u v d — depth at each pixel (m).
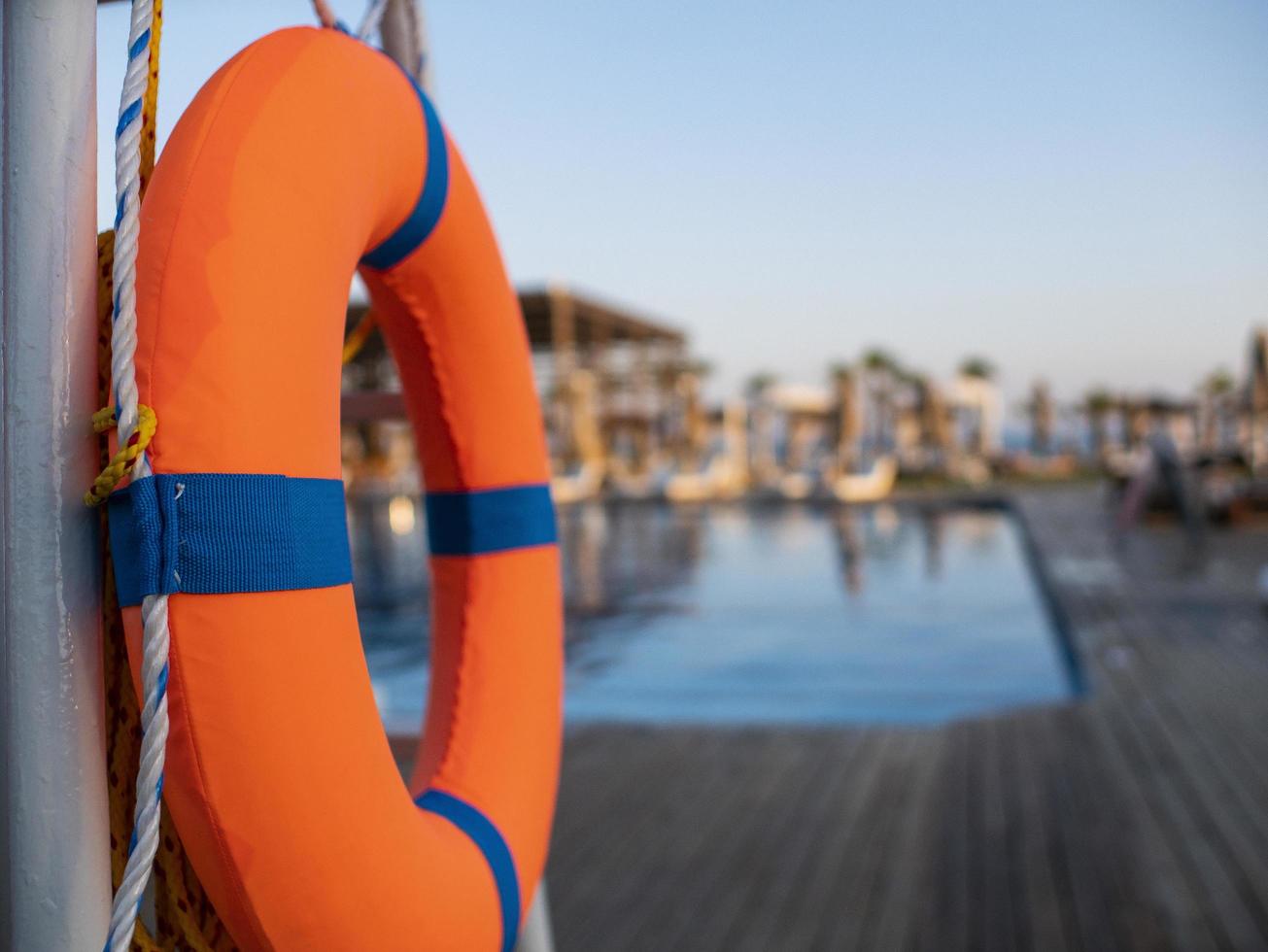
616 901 2.94
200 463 0.76
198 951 0.90
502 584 1.36
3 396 0.78
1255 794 3.68
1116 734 4.51
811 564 14.98
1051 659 8.22
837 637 9.36
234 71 0.88
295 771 0.80
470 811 1.20
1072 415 46.31
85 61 0.80
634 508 27.64
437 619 1.38
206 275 0.78
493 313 1.33
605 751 4.54
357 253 0.97
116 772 0.87
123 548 0.78
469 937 1.02
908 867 3.11
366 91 0.99
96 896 0.80
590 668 8.14
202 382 0.77
